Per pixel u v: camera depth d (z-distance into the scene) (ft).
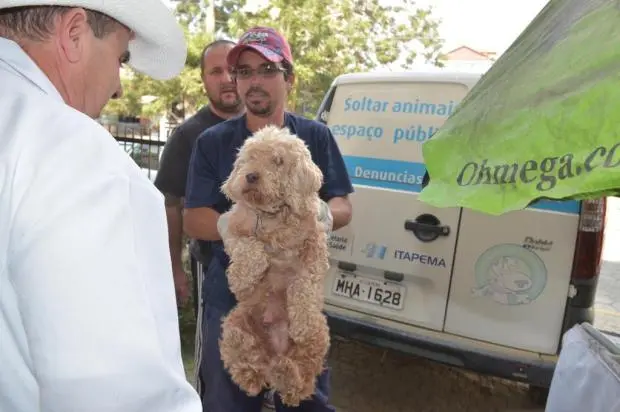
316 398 7.52
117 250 2.61
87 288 2.46
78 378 2.43
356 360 13.97
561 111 2.52
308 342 6.78
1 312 2.64
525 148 2.67
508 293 10.07
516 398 12.35
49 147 2.67
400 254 11.10
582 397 4.68
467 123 3.20
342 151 12.21
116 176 2.79
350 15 45.32
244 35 8.11
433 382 12.94
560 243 9.73
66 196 2.56
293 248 6.97
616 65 2.36
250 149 6.87
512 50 3.42
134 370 2.57
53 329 2.41
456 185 3.04
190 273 14.34
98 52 3.40
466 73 10.98
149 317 2.68
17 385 2.70
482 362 9.98
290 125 8.35
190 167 8.23
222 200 8.07
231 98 10.89
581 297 9.63
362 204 11.64
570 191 2.34
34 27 3.09
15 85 2.90
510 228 10.09
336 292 11.73
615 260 27.94
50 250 2.44
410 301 10.96
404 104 11.56
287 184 6.75
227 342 6.86
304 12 41.32
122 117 43.68
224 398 7.47
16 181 2.56
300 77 40.22
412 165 11.23
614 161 2.20
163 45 4.09
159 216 3.07
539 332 9.84
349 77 12.51
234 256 6.93
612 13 2.54
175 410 2.76
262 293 6.95
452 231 10.57
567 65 2.64
